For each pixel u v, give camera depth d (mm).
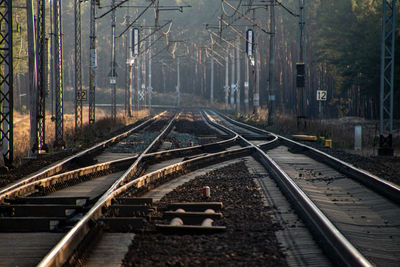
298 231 26094
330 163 56500
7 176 46938
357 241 25391
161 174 45469
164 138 97000
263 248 22688
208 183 43094
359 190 40125
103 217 28109
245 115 191125
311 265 20547
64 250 20953
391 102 68938
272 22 134750
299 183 43219
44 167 52656
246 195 37000
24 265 21859
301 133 110375
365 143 89750
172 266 20094
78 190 40875
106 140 85625
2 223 27609
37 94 64312
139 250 22344
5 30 56656
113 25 144625
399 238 26234
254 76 166125
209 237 24641
